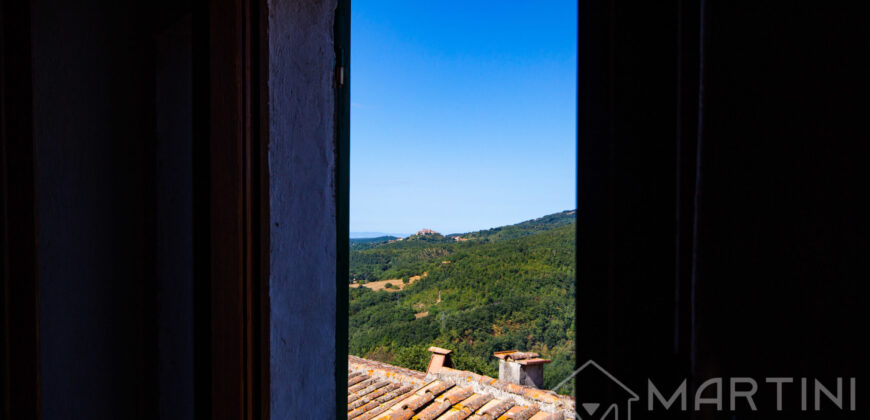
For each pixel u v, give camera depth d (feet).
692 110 0.96
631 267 1.03
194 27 3.25
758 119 0.86
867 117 0.74
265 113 3.55
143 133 4.39
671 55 0.99
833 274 0.77
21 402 3.13
